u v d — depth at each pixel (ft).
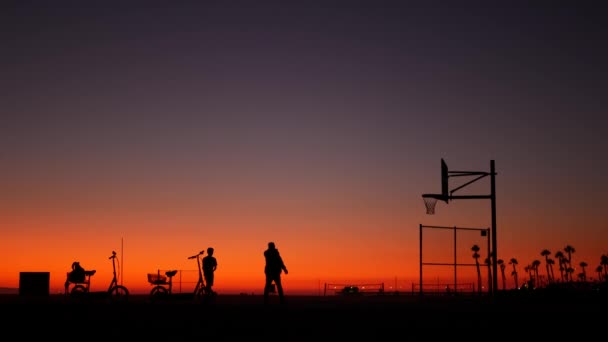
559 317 67.87
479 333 52.70
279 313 69.41
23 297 103.71
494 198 111.14
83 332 52.34
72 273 87.81
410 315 68.44
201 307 78.18
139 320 61.31
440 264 122.93
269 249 83.82
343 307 81.46
